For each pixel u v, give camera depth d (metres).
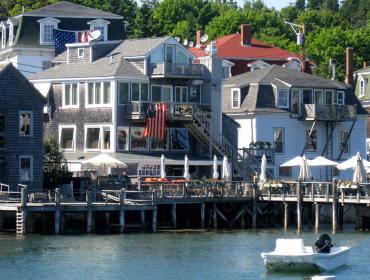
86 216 199.88
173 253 170.50
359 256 170.00
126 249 174.00
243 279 149.25
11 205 187.00
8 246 174.38
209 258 166.12
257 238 190.62
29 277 148.62
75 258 164.00
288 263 154.38
